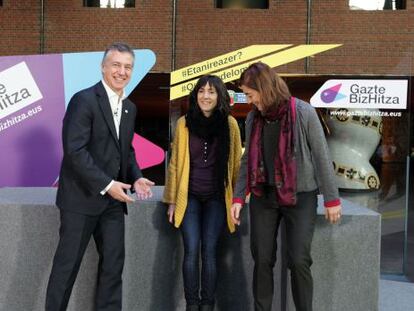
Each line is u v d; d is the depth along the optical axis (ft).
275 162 9.36
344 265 10.61
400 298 15.08
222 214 10.67
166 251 11.51
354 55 22.48
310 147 9.43
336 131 20.58
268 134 9.50
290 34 28.07
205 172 10.69
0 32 30.45
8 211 11.00
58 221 10.94
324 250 10.57
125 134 9.71
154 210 11.47
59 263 9.38
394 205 20.38
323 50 21.88
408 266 20.17
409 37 26.04
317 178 9.48
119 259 9.90
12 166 18.43
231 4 28.43
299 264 9.46
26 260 11.03
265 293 10.00
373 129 20.42
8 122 18.40
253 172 9.55
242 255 11.53
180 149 10.67
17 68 18.43
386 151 20.47
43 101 18.52
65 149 9.05
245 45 28.22
